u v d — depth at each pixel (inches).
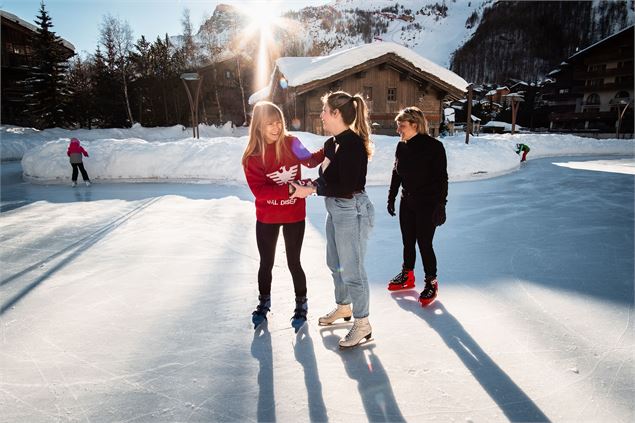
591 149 842.8
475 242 185.9
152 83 1443.2
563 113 1779.0
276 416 70.6
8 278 140.1
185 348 93.8
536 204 277.6
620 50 1621.6
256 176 98.0
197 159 388.5
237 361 88.4
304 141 420.5
